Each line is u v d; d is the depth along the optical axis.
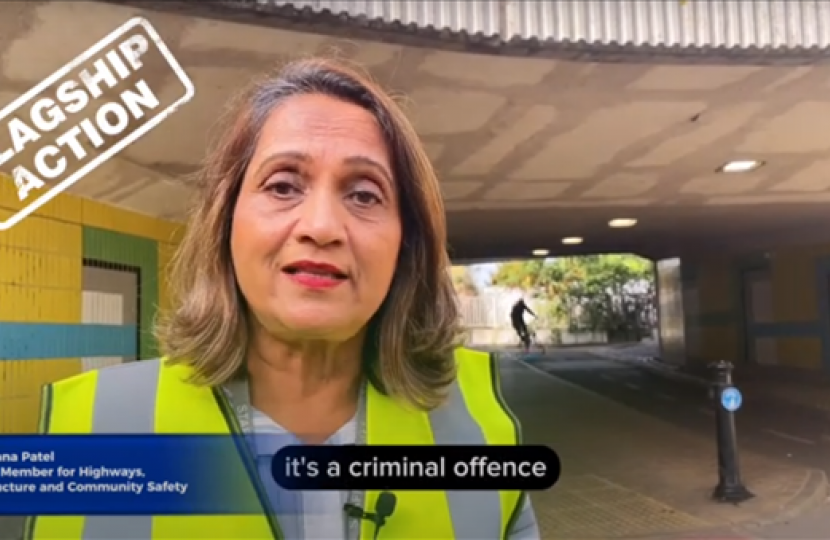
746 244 13.69
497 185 6.65
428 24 3.26
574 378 14.80
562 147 5.29
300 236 1.09
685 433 8.56
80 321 5.10
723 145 5.36
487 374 1.45
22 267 4.52
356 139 1.15
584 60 3.63
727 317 14.56
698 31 3.60
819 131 5.03
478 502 1.25
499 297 27.47
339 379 1.27
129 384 1.25
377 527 1.19
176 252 1.34
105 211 5.43
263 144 1.16
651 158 5.73
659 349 18.06
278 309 1.12
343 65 1.26
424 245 1.31
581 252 16.16
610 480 6.24
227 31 3.10
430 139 4.94
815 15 3.67
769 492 5.76
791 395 11.05
